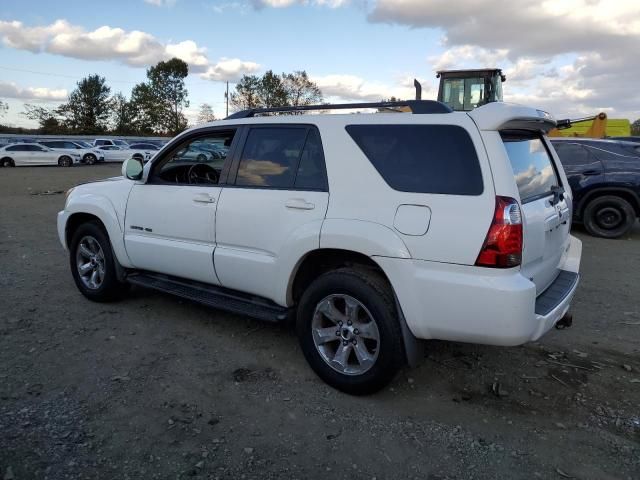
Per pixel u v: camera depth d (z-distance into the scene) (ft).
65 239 17.40
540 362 13.04
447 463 9.07
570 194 13.85
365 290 10.59
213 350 13.43
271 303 12.69
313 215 11.35
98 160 120.16
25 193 53.78
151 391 11.25
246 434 9.78
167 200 14.25
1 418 10.02
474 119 10.02
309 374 12.23
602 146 30.55
